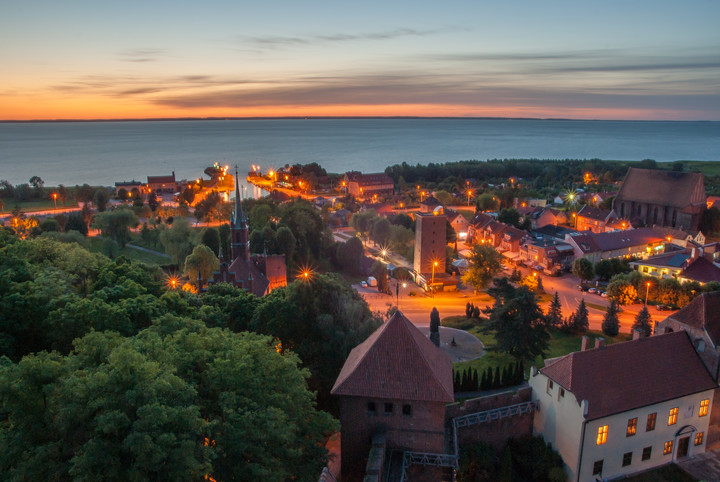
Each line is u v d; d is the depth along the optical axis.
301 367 61.00
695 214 171.75
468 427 53.19
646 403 52.72
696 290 105.94
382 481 39.84
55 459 32.47
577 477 51.25
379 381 44.06
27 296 55.22
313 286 66.06
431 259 135.12
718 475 54.44
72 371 36.25
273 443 38.06
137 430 30.73
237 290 78.38
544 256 143.88
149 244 176.12
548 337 80.19
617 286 112.06
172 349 41.44
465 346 89.25
